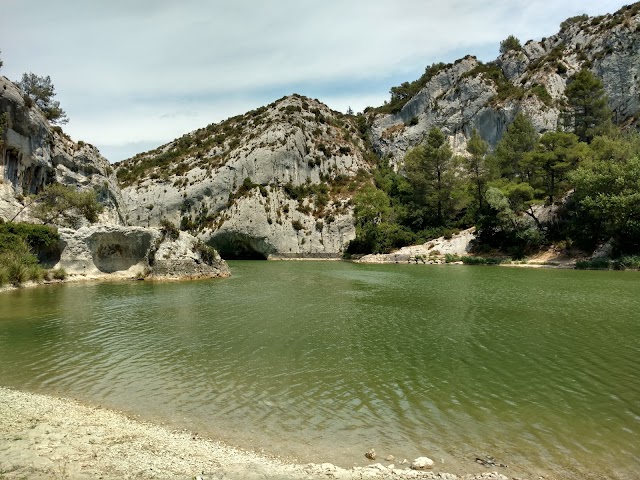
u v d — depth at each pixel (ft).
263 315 89.40
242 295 117.50
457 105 379.55
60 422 39.34
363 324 80.64
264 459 33.50
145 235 157.48
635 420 40.83
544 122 311.47
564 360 58.44
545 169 220.84
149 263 157.48
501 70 394.32
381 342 68.08
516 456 34.37
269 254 302.45
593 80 272.72
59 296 114.52
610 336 70.33
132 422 40.09
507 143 275.39
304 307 98.43
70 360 58.90
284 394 47.16
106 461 32.22
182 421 40.50
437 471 31.86
